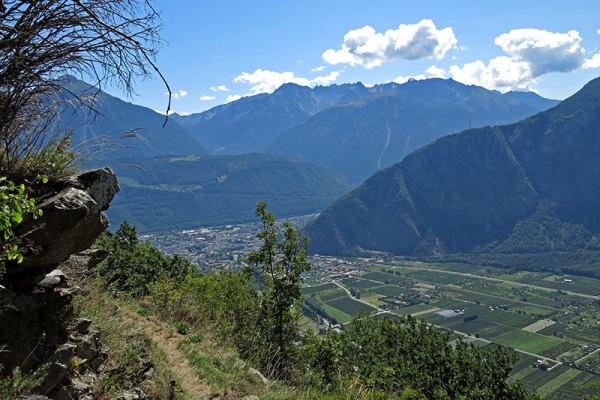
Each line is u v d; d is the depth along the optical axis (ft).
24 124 15.74
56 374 15.34
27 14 12.73
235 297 48.88
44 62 13.74
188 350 29.78
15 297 15.81
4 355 14.17
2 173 15.71
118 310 30.68
